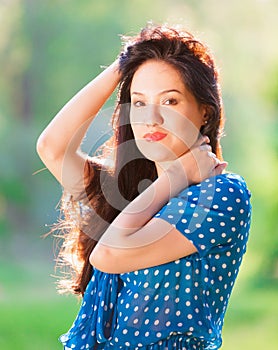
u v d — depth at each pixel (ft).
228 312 59.21
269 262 70.23
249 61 108.88
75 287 15.52
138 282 13.61
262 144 78.69
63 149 14.87
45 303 67.77
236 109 107.34
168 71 13.70
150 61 13.84
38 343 51.39
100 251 13.61
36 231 110.52
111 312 14.02
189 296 13.53
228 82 108.78
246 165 97.96
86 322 14.29
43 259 101.04
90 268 15.19
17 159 113.60
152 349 13.67
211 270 13.64
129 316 13.65
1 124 115.96
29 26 121.39
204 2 114.83
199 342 13.88
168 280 13.51
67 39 119.03
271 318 56.59
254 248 71.67
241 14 111.96
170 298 13.53
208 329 13.61
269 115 73.77
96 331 14.14
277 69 72.02
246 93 107.34
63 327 56.44
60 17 119.65
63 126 14.85
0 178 112.16
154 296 13.53
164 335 13.55
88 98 14.84
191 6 115.24
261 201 71.10
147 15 116.57
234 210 13.73
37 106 121.70
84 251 15.24
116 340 13.82
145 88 13.75
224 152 105.81
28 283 81.92
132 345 13.74
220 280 13.76
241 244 14.03
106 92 14.84
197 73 13.74
